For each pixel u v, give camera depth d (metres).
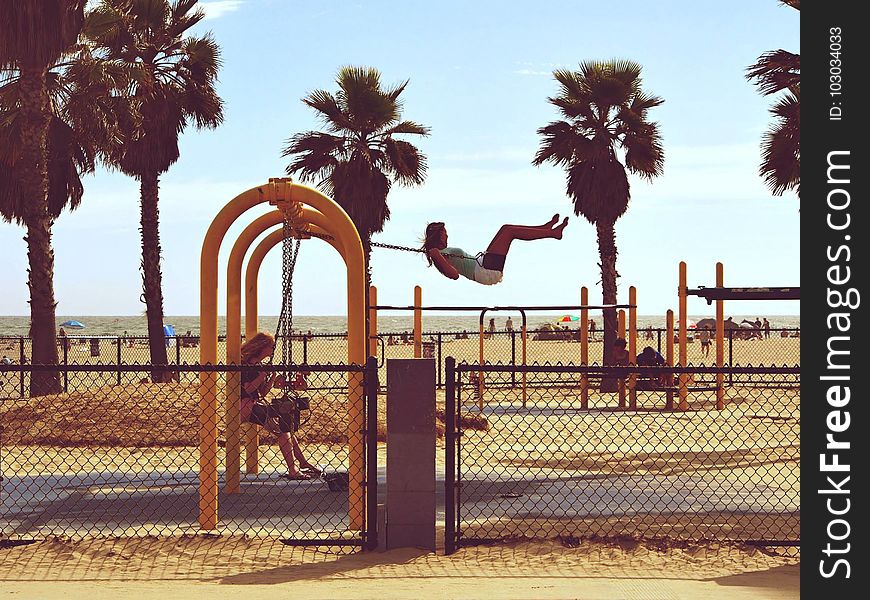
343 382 30.06
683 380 22.94
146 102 28.52
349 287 9.17
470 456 14.82
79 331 127.00
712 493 11.27
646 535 8.77
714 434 18.09
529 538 8.47
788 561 7.88
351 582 7.23
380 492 11.19
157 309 29.91
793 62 20.67
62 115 25.03
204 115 29.91
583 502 10.69
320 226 11.64
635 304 24.36
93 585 7.19
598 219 32.06
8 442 15.87
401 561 7.91
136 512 10.09
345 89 31.62
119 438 16.02
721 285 22.84
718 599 6.67
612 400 26.33
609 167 31.75
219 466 13.41
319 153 31.44
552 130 32.19
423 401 8.31
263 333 11.81
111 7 26.86
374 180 31.36
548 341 58.03
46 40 22.66
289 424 11.85
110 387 19.31
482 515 9.89
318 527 9.28
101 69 24.38
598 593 6.84
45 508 10.30
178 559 7.97
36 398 19.17
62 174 25.47
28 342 64.44
